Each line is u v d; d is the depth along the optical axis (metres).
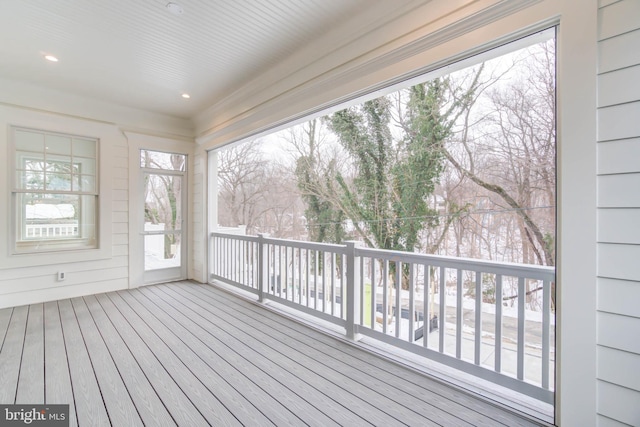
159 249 4.96
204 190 4.98
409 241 5.07
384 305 2.48
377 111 5.51
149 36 2.74
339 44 2.62
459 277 2.05
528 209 3.79
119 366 2.24
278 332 2.95
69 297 4.06
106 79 3.62
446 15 1.96
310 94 2.96
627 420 1.38
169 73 3.46
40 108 3.85
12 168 3.67
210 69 3.37
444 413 1.73
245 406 1.78
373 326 2.57
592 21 1.45
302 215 7.11
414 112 5.02
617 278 1.41
